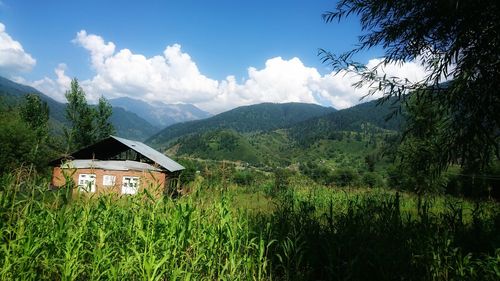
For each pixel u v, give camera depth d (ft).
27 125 149.79
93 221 20.40
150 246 16.97
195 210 22.11
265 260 20.16
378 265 21.01
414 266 20.27
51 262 16.74
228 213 20.79
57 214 19.57
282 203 31.94
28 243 16.28
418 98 21.08
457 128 19.71
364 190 74.38
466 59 18.60
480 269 19.19
